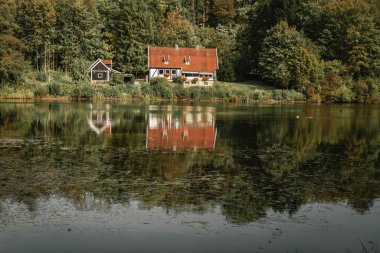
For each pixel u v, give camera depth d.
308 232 10.76
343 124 35.44
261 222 11.34
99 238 10.09
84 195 13.23
